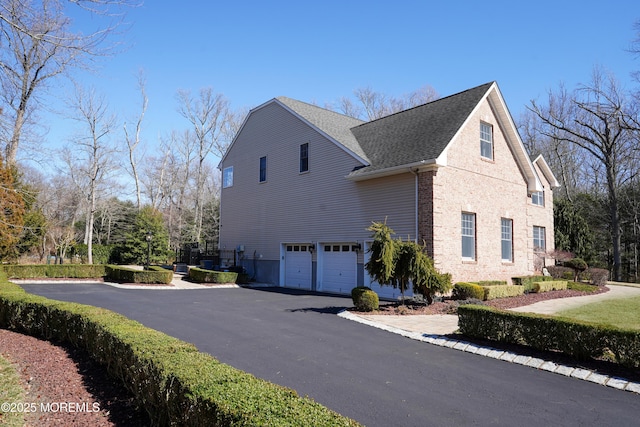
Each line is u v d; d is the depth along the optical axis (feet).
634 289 68.54
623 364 22.06
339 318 37.19
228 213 86.94
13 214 54.90
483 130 60.18
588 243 95.04
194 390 12.16
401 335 30.53
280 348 26.17
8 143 33.27
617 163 106.42
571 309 42.19
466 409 16.88
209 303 46.73
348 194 59.57
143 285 66.64
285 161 72.38
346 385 19.48
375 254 40.68
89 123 116.26
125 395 18.08
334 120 75.15
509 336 26.68
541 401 17.93
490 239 58.18
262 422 9.82
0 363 22.68
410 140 56.65
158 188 156.56
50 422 15.53
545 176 86.58
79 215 139.03
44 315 28.84
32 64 27.32
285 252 71.61
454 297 47.42
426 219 49.47
